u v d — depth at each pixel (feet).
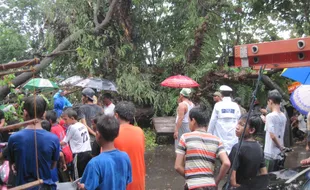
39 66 34.09
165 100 41.39
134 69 41.32
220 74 41.32
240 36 50.55
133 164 12.59
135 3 42.86
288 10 49.39
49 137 11.41
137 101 42.39
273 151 17.85
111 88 32.94
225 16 49.32
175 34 46.55
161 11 46.57
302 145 36.06
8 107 19.56
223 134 20.67
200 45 43.09
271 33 51.13
